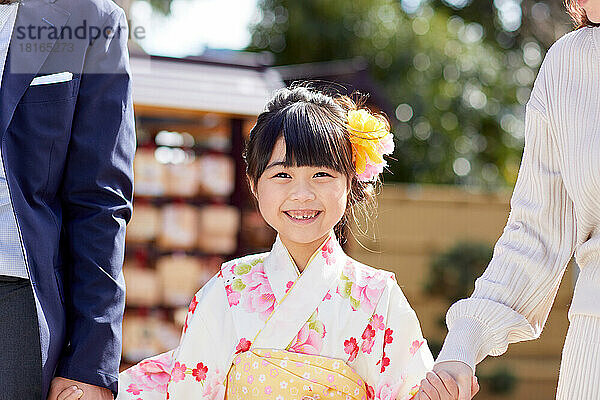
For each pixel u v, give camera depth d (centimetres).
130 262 602
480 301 204
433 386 191
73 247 225
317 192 237
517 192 214
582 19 209
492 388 790
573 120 198
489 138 1326
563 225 206
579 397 187
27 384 216
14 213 214
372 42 1310
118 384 231
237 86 623
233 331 241
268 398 233
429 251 834
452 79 1310
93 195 227
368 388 240
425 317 816
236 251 621
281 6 1388
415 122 1275
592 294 188
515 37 1412
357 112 249
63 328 221
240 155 625
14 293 216
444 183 1277
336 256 243
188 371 242
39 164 220
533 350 815
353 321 239
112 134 228
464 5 1423
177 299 604
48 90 221
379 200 827
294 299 238
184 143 639
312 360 234
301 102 246
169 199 613
